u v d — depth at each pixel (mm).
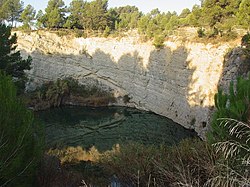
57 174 11094
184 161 8312
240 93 7332
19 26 61344
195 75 36781
